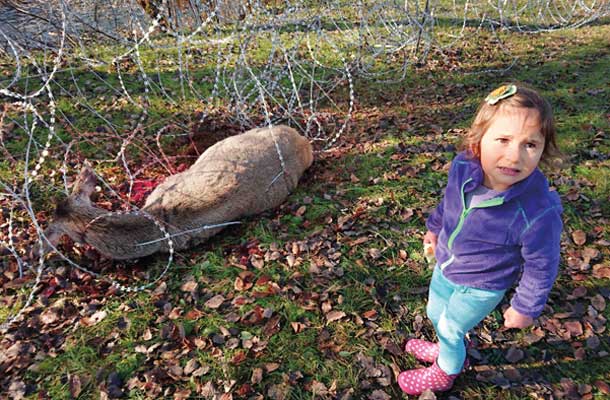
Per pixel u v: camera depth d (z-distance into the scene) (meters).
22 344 3.35
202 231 4.32
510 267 2.27
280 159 4.81
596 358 3.19
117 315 3.59
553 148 2.13
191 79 7.43
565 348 3.27
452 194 2.35
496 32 10.16
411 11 9.73
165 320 3.55
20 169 5.26
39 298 3.74
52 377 3.16
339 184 5.05
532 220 2.09
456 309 2.46
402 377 3.02
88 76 7.40
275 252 4.12
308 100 6.98
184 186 4.38
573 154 5.36
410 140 5.85
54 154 5.51
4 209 4.65
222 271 3.99
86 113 6.41
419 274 3.87
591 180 4.89
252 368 3.17
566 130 5.90
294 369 3.16
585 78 7.63
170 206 4.23
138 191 5.03
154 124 6.13
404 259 4.03
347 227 4.38
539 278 2.15
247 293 3.74
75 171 5.27
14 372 3.19
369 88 7.43
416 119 6.46
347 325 3.45
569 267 3.86
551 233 2.09
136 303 3.70
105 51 8.05
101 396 3.02
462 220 2.29
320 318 3.51
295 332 3.41
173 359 3.25
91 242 4.05
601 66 8.16
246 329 3.45
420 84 7.59
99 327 3.49
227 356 3.25
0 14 7.46
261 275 3.90
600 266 3.86
